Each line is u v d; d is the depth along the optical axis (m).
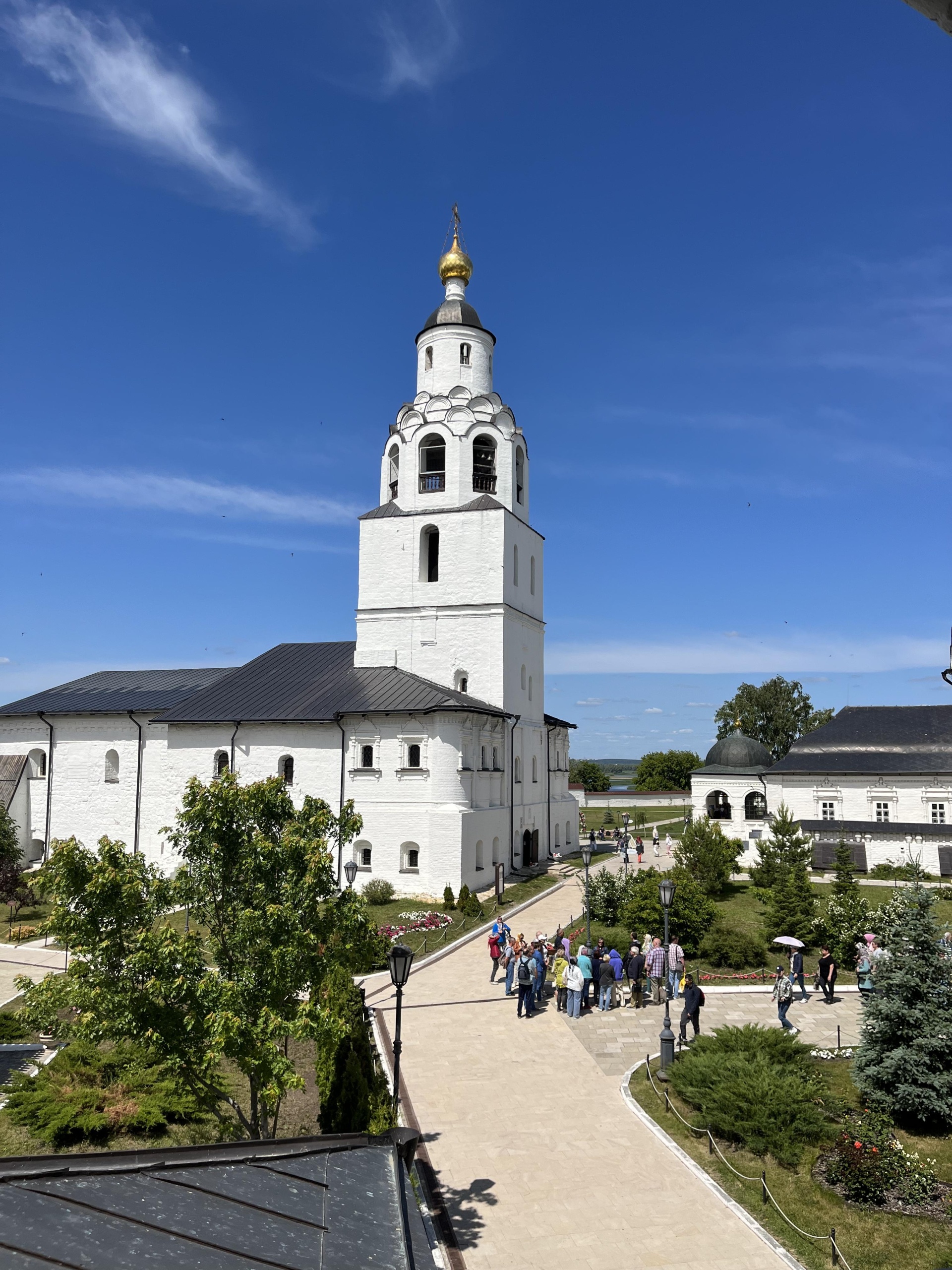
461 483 48.09
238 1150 5.91
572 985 23.44
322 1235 5.01
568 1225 13.09
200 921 14.52
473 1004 24.69
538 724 52.97
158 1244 4.67
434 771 40.53
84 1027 12.38
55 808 52.75
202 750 45.72
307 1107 17.66
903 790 50.22
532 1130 16.45
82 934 12.80
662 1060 19.08
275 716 43.59
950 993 17.02
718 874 41.53
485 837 43.19
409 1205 5.68
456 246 52.75
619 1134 16.30
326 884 14.27
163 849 46.09
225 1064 20.12
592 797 108.62
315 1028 12.66
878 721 54.16
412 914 36.19
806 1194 14.20
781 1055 18.14
